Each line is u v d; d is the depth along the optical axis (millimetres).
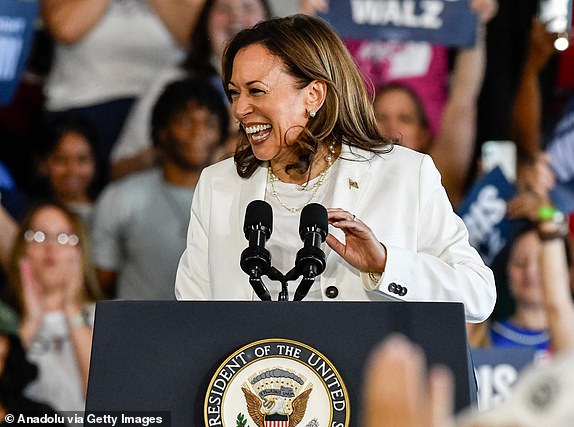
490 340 12008
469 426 2422
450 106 12344
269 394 3998
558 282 12062
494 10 12352
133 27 12008
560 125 12320
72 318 11789
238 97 5402
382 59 12273
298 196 5500
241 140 5695
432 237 5375
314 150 5348
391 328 4043
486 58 12352
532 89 12344
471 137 12344
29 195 11883
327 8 12164
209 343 4125
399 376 3193
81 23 11992
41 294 11758
